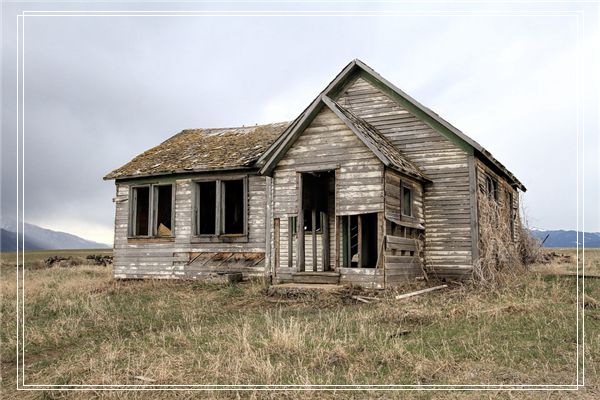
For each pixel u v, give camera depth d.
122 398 6.70
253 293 15.07
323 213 17.36
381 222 14.25
